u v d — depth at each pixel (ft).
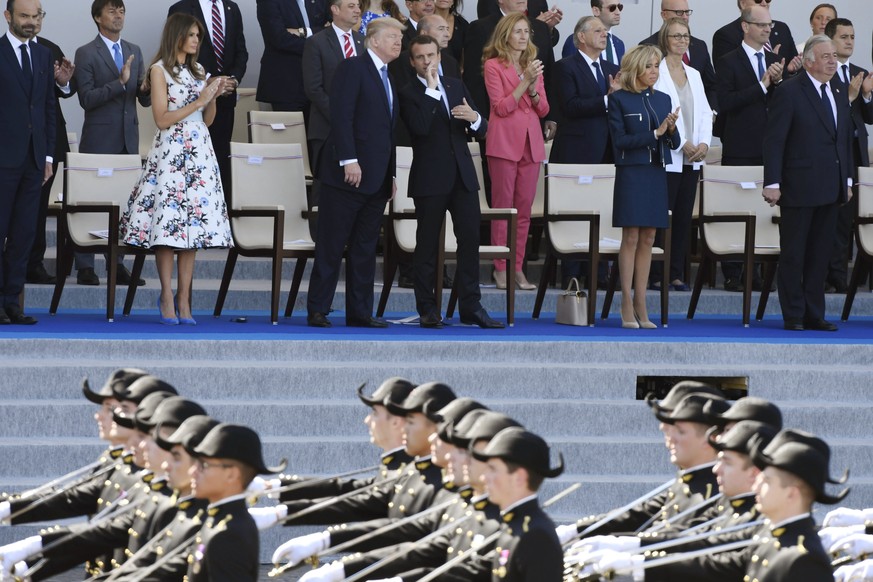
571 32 172.86
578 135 136.15
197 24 113.60
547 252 128.16
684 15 143.84
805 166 122.31
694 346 110.01
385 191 115.96
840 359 111.75
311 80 131.85
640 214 119.03
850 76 148.15
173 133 112.27
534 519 51.03
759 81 143.23
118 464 63.52
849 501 97.09
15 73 109.50
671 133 118.73
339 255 116.06
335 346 105.19
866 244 133.90
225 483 52.21
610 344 108.78
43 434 94.68
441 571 52.60
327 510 63.93
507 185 132.26
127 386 62.54
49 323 112.68
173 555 53.11
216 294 128.77
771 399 107.45
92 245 116.78
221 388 99.91
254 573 52.29
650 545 56.13
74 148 143.43
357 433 98.63
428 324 117.29
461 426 55.26
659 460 98.58
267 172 124.57
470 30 141.59
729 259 129.80
